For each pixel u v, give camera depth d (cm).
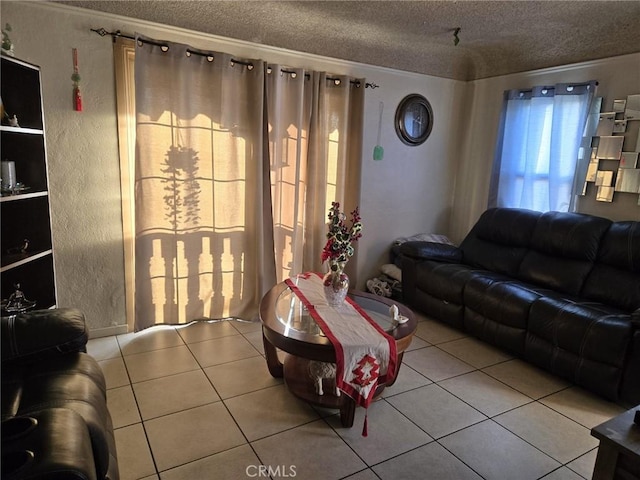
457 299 319
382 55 369
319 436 198
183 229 301
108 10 261
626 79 309
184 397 225
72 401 139
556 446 198
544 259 321
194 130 294
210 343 290
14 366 160
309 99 339
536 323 263
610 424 142
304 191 355
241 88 307
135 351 274
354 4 282
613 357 226
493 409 227
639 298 261
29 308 219
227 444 190
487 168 423
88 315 287
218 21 293
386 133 397
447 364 276
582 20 296
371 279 416
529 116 368
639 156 302
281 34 319
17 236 224
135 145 274
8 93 214
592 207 334
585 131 332
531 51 358
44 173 225
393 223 422
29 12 242
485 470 181
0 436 102
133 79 275
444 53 386
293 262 354
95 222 279
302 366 245
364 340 192
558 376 264
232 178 313
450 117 434
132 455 181
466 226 450
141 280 291
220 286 325
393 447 193
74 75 257
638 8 272
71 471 95
